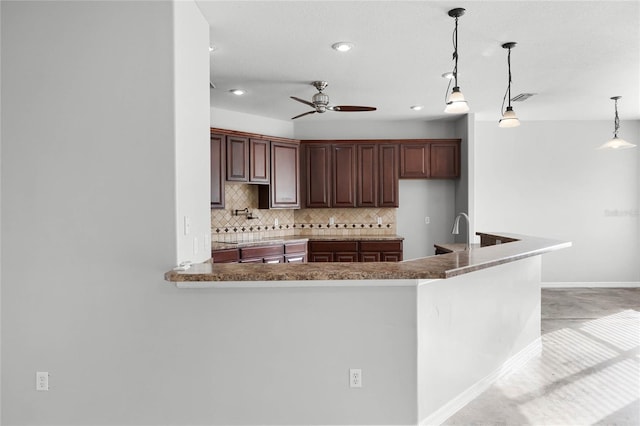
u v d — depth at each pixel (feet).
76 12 8.17
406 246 22.85
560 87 16.40
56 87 8.20
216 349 8.20
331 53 12.57
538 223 23.27
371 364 8.20
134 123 8.13
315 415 8.23
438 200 22.79
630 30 11.02
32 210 8.23
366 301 8.16
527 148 23.18
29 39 8.21
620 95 17.70
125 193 8.14
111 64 8.15
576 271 23.36
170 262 8.10
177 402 8.23
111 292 8.19
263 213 21.39
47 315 8.24
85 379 8.25
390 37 11.41
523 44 11.95
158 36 8.11
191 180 8.94
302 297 8.17
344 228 22.74
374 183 21.53
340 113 20.44
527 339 12.66
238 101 18.12
